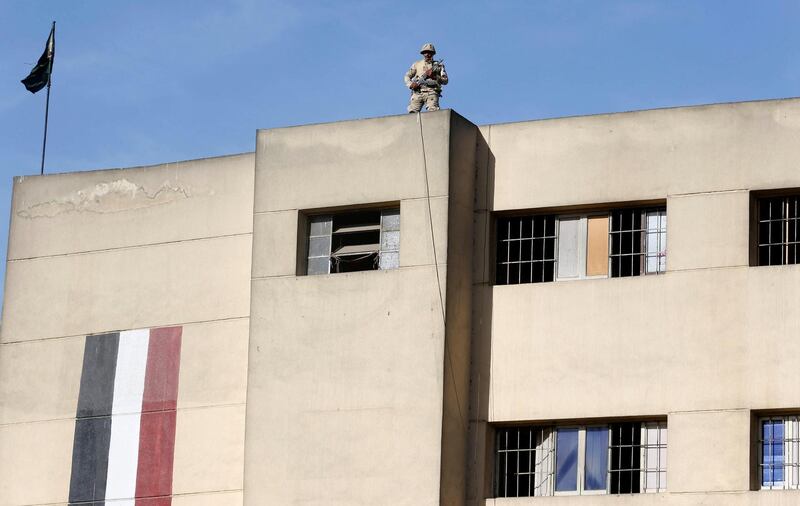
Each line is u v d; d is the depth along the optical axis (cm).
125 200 4219
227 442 3981
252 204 4084
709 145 3741
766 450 3612
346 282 3838
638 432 3706
